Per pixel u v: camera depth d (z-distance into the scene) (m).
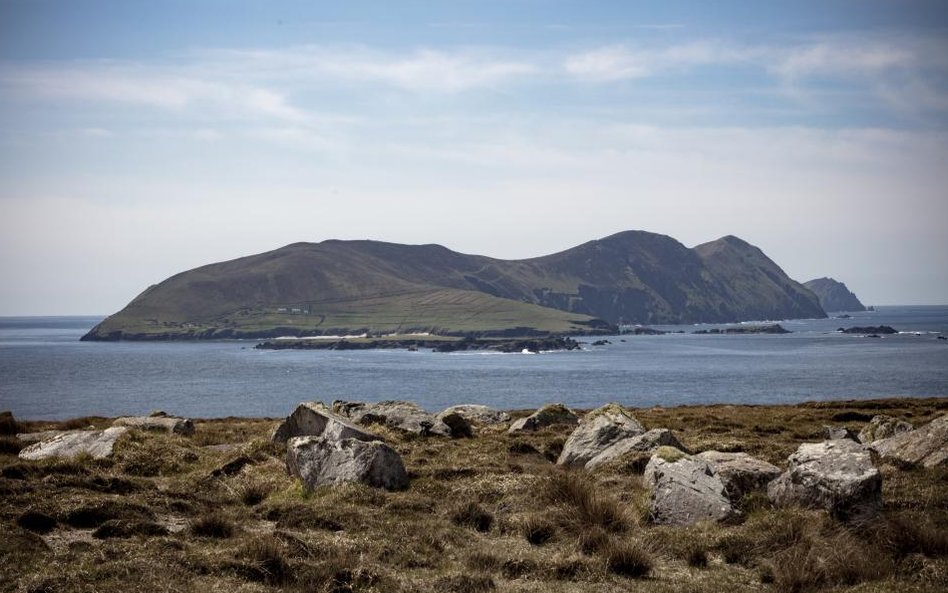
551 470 23.67
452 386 151.75
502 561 14.83
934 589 12.97
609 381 161.38
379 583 13.39
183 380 176.12
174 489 20.88
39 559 13.88
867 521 16.17
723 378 165.00
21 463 21.45
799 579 13.55
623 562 14.57
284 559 14.16
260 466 23.83
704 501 17.78
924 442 23.98
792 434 35.97
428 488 21.03
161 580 12.93
